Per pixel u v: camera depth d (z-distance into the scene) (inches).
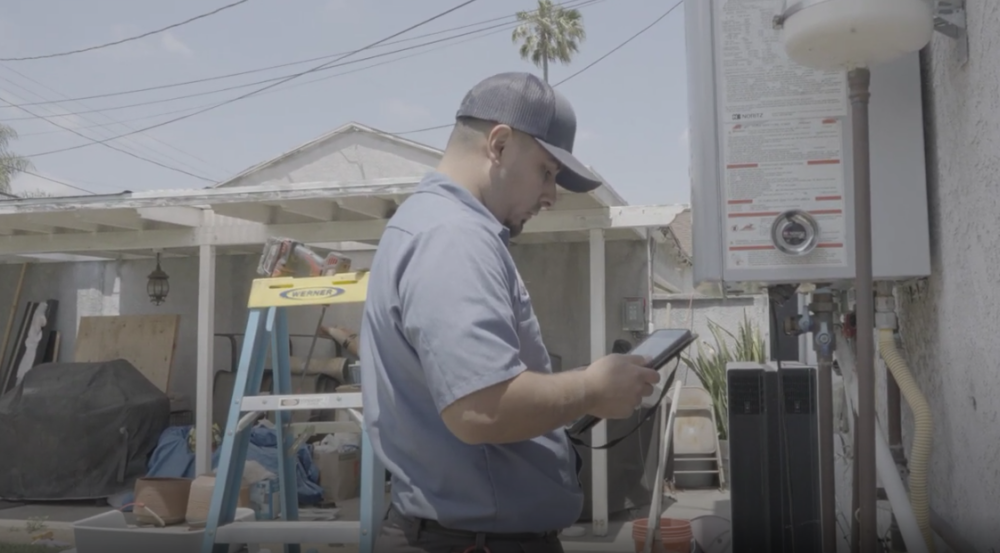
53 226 283.9
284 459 145.3
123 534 152.5
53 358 358.3
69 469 279.6
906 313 88.8
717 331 340.8
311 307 346.0
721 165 76.6
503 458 58.0
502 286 54.1
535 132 60.3
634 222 242.1
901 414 92.0
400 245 56.8
